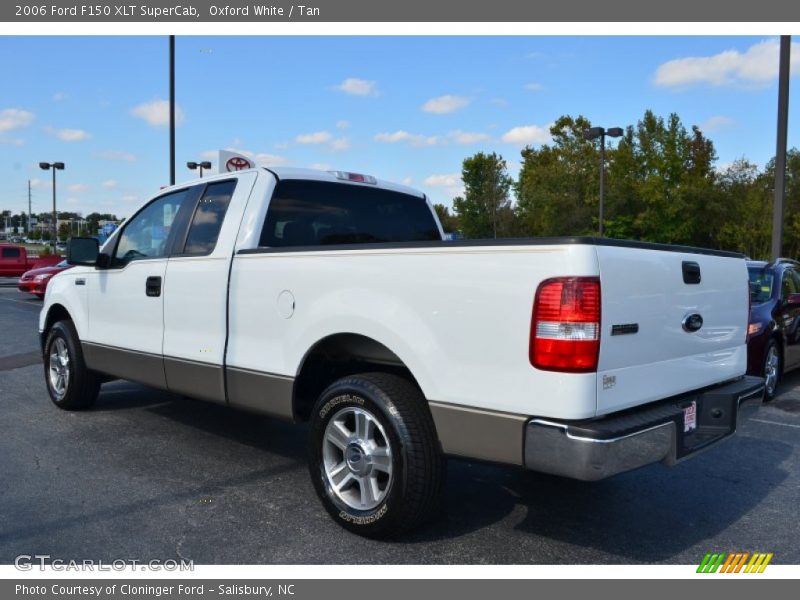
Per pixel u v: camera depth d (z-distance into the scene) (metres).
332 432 3.77
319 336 3.78
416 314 3.35
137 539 3.60
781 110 11.83
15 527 3.74
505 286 3.05
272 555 3.43
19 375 8.29
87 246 5.50
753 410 4.06
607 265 2.99
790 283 8.24
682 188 39.94
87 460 4.93
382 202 5.48
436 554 3.47
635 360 3.18
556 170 48.06
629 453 2.96
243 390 4.28
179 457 5.02
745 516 4.06
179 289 4.75
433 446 3.40
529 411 2.98
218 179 4.88
